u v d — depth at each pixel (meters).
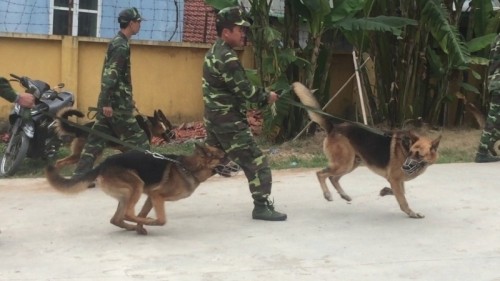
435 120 11.12
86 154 6.66
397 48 10.69
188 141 9.69
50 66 10.12
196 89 11.19
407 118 10.96
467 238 5.13
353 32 10.12
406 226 5.47
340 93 11.84
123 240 5.07
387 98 11.00
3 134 9.72
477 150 8.80
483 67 11.22
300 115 10.02
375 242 5.04
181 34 12.45
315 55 9.58
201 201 6.38
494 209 6.03
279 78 9.23
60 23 11.70
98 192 6.73
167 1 12.30
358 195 6.62
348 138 5.84
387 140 5.64
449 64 10.10
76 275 4.28
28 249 4.83
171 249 4.84
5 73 9.85
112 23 12.04
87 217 5.77
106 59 6.54
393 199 6.45
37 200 6.39
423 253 4.77
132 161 5.00
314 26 9.35
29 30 11.41
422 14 9.96
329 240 5.08
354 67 11.09
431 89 11.07
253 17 9.44
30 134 7.45
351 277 4.28
